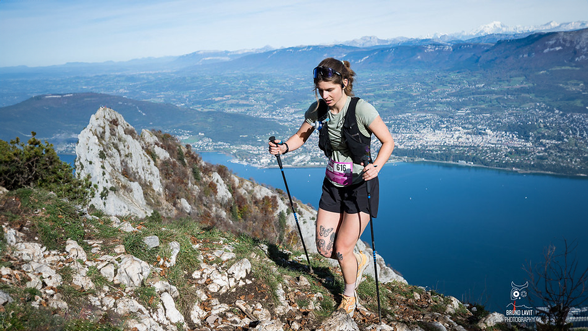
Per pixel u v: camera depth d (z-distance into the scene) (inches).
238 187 1550.2
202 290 178.1
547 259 206.4
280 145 164.9
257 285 193.6
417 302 267.9
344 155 148.3
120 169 1006.4
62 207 206.1
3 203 189.2
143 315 139.5
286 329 160.1
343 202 153.2
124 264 164.2
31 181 296.2
